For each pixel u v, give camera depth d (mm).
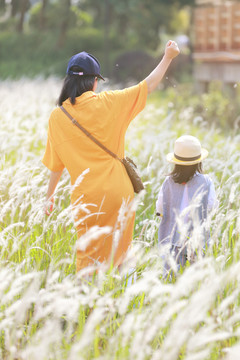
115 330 4703
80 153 6125
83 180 6078
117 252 6070
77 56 6207
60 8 73562
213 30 31234
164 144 11203
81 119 6062
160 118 20078
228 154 9898
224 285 4520
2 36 77188
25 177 7676
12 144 11062
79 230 6020
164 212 6559
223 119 21219
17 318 4219
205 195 6355
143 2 68750
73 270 6344
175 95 27828
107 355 4027
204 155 6582
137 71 48062
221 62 30281
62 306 4078
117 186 6055
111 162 6125
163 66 6453
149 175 9508
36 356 3727
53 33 75312
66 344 4469
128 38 77375
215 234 5316
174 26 73062
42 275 5582
